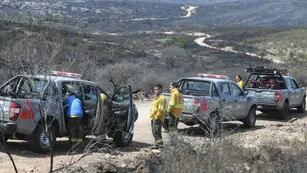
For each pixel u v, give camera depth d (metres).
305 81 44.34
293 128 18.92
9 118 12.04
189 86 18.02
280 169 11.70
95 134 13.26
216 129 14.11
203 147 11.38
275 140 15.15
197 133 17.16
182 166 10.25
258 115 24.67
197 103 16.67
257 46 113.94
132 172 10.86
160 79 32.19
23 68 13.15
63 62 21.28
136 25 174.75
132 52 60.00
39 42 24.62
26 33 48.06
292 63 86.69
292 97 24.27
